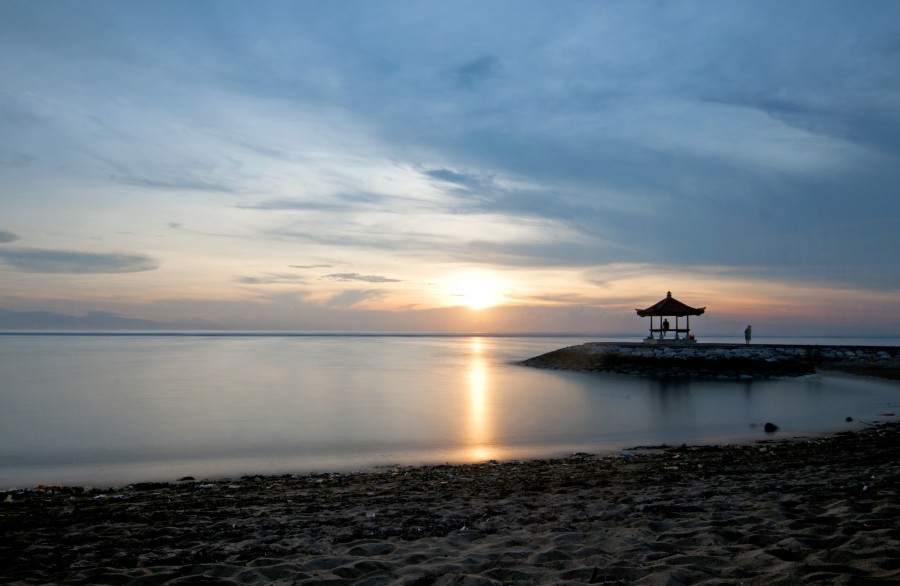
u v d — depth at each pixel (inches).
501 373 2149.4
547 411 1156.5
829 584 199.6
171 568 257.4
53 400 1312.7
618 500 398.0
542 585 216.7
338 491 504.4
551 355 2487.7
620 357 2079.2
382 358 3363.7
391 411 1155.9
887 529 266.2
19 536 340.2
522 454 739.4
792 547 250.1
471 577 219.5
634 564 238.7
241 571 247.4
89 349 4439.0
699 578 215.2
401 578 229.8
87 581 242.7
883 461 546.0
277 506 432.5
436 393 1480.1
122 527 360.5
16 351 4013.3
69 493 521.7
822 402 1262.3
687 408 1187.9
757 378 1774.1
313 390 1552.7
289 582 232.1
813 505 346.0
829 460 570.6
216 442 833.5
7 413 1117.7
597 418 1061.8
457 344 6860.2
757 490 410.3
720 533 279.6
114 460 714.8
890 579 202.7
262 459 717.9
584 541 282.2
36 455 746.8
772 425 908.6
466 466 646.5
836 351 2116.1
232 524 362.3
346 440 848.3
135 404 1251.8
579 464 634.2
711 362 1911.9
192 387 1620.3
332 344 6387.8
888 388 1517.0
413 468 644.1
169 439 856.3
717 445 772.6
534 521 343.0
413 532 329.1
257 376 2006.6
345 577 238.1
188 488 538.0
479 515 372.2
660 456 678.5
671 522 313.0
